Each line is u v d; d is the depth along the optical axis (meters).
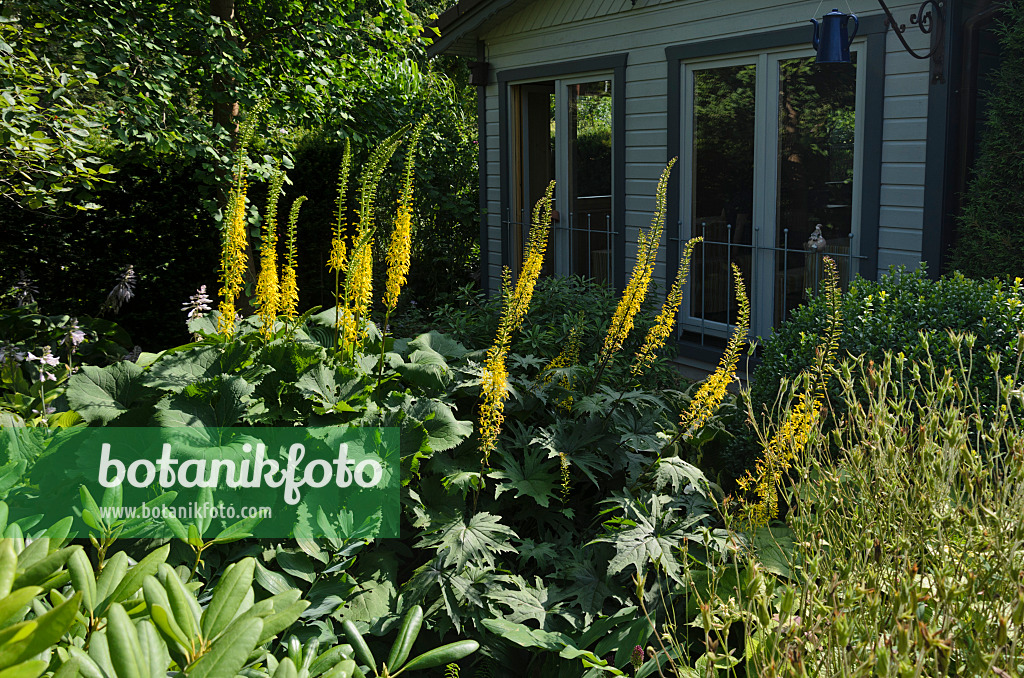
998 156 4.87
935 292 3.81
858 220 5.78
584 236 8.36
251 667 1.80
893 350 3.56
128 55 5.75
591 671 2.46
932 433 2.28
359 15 8.17
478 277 11.45
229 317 3.20
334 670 1.58
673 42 6.96
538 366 3.79
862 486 2.20
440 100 10.85
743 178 6.57
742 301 3.09
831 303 3.77
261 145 7.68
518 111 9.02
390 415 2.96
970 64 5.11
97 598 1.33
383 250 10.48
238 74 6.70
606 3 7.55
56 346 5.16
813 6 5.82
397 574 3.12
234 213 3.16
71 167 4.85
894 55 5.41
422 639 2.76
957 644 1.79
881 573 1.97
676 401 3.86
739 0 6.34
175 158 7.74
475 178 11.51
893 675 1.51
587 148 8.16
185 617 1.23
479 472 3.02
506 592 2.74
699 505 2.99
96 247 7.69
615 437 3.21
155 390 2.98
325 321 3.73
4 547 1.00
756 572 1.83
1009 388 2.19
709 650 1.80
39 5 5.74
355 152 8.78
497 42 8.98
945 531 2.04
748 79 6.43
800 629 1.77
